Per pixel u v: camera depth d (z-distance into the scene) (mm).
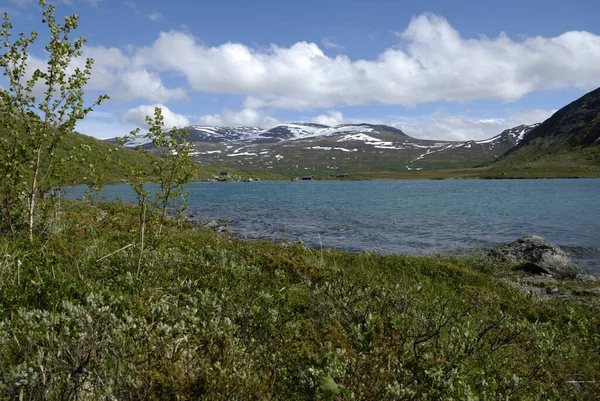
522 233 29453
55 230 10258
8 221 9398
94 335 3246
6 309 4457
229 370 3156
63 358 3260
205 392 3025
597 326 9055
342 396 3221
